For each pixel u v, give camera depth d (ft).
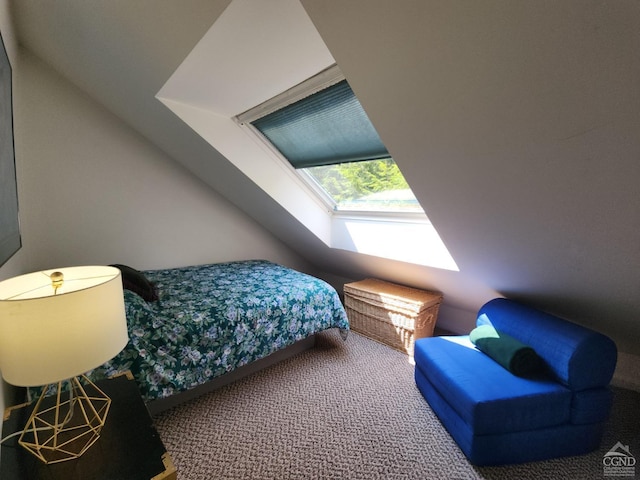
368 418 5.92
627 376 6.91
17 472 2.69
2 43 4.13
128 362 5.16
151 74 5.28
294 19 3.59
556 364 4.93
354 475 4.71
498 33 2.65
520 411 4.69
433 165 4.58
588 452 5.08
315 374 7.43
